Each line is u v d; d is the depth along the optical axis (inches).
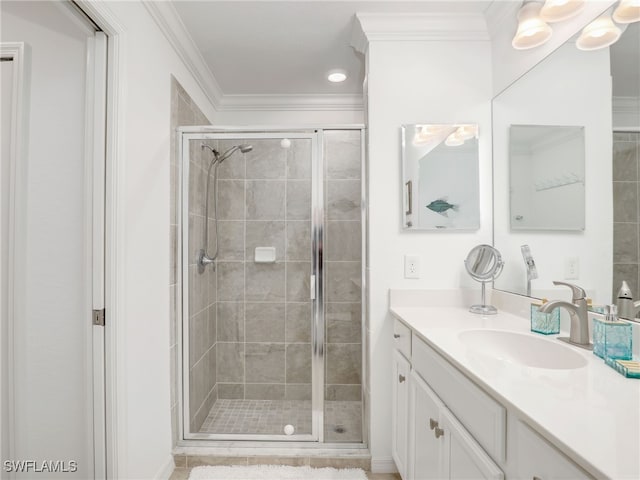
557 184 53.8
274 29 74.1
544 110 56.4
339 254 79.4
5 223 51.5
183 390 74.5
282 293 79.4
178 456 70.1
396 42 71.3
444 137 70.8
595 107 46.6
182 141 75.6
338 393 80.4
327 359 80.4
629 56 41.8
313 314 78.4
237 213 78.9
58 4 42.8
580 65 49.1
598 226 46.3
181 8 66.7
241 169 78.2
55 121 52.2
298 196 78.4
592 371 34.3
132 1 55.3
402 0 65.1
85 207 51.2
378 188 70.8
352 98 111.0
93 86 51.1
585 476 21.4
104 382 51.0
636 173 41.0
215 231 79.0
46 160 52.2
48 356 52.0
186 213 75.4
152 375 62.3
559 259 53.3
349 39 78.3
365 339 75.2
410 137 70.5
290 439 74.2
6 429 51.4
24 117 51.5
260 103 110.5
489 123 71.6
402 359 61.2
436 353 46.1
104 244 51.1
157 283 64.5
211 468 68.8
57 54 52.1
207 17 69.7
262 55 85.0
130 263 54.6
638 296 40.6
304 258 78.8
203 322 79.7
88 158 51.1
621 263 43.0
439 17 69.2
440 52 71.4
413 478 55.0
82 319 51.9
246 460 70.0
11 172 51.3
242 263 79.7
